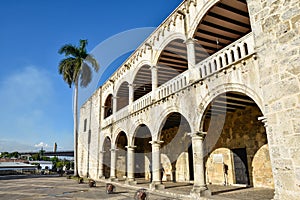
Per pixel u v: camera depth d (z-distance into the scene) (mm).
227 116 14383
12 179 26109
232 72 9141
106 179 21797
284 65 6887
